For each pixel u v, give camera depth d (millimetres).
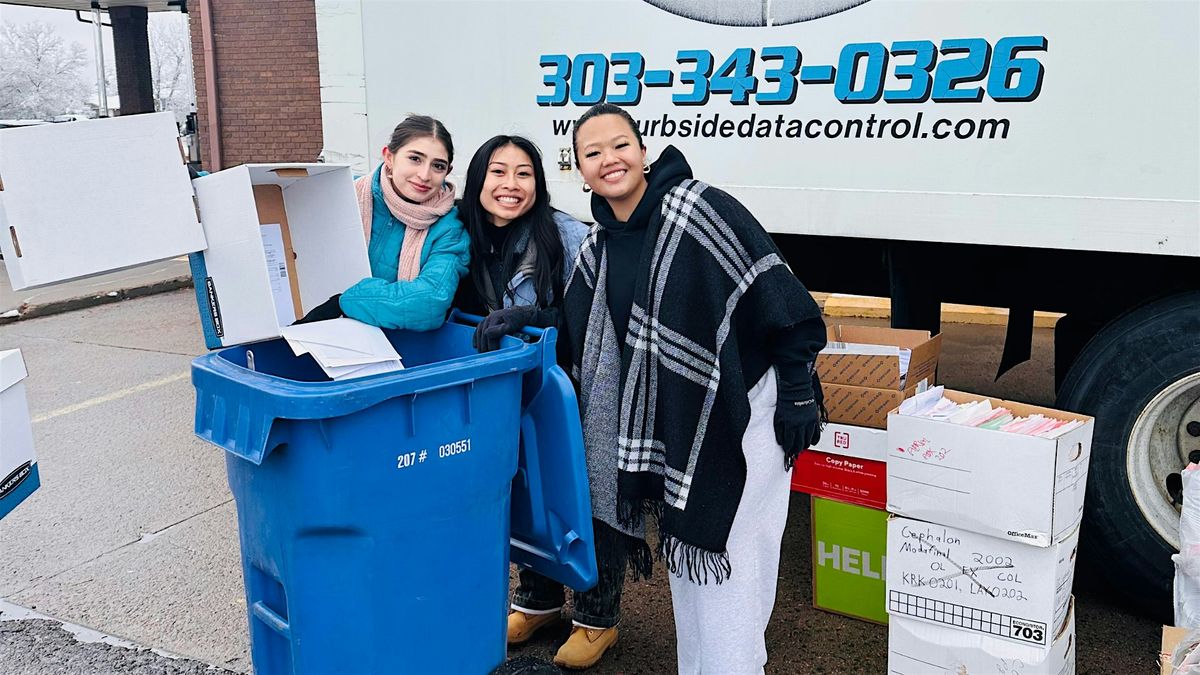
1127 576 2936
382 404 1920
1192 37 2477
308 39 10680
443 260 2453
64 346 7203
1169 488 2877
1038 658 2385
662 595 3309
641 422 2273
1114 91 2596
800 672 2811
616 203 2354
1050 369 5879
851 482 2975
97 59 22922
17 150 1941
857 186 3006
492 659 2281
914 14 2834
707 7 3150
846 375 2924
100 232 2023
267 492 1969
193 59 11922
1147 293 3045
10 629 3170
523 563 2561
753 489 2275
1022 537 2332
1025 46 2691
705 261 2156
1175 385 2762
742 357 2221
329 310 2465
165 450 4875
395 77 3816
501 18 3543
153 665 2953
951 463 2414
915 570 2539
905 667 2615
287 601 2012
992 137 2781
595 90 3404
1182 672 1984
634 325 2250
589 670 2838
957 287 3451
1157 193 2586
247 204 2049
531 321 2336
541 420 2324
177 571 3570
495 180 2516
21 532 3932
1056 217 2723
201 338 7398
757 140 3145
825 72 2996
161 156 2078
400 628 2068
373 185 2613
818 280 3789
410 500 2010
